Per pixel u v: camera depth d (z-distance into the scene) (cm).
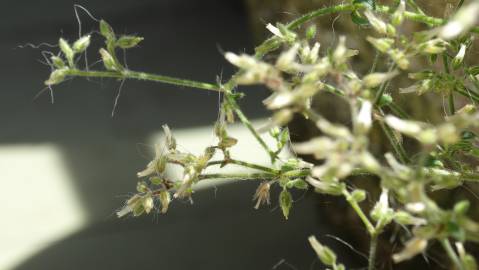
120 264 57
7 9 125
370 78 20
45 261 59
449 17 23
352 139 18
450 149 23
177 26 108
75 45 22
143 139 77
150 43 104
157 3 117
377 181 40
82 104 88
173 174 42
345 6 23
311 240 20
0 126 86
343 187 21
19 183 72
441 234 18
